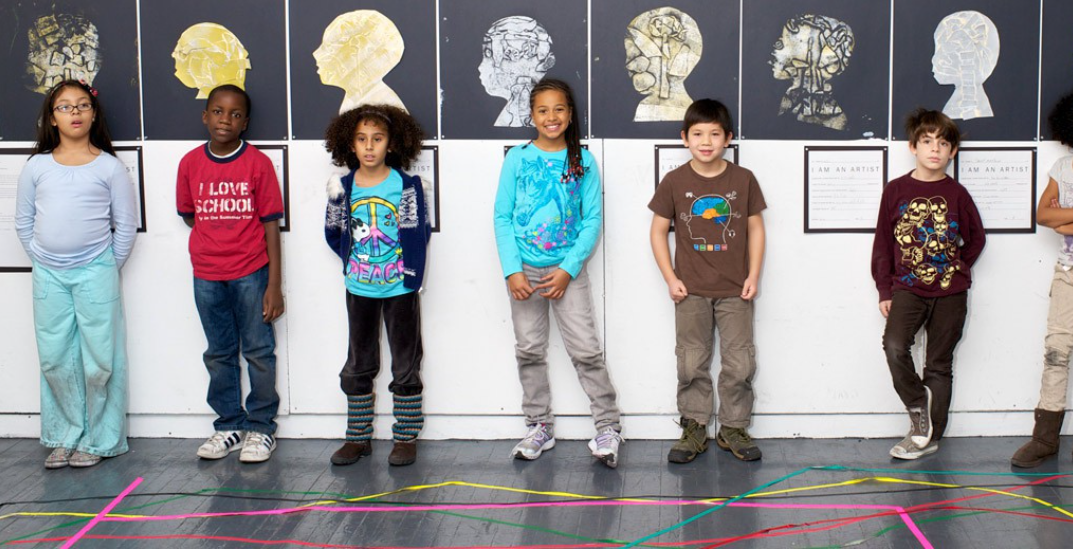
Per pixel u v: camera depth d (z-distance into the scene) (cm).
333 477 372
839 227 400
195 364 415
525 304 388
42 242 381
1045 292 402
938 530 315
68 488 364
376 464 386
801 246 401
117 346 397
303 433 418
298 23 397
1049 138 396
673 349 406
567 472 374
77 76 403
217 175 385
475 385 412
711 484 359
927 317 388
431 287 407
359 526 324
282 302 399
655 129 397
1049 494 345
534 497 348
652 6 393
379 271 378
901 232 382
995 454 389
